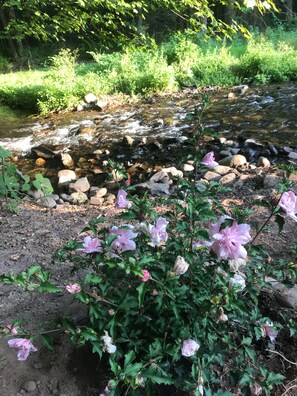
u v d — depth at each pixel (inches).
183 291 66.6
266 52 499.5
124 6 219.3
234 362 76.3
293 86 436.1
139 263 61.9
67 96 445.4
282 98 394.9
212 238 68.8
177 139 311.0
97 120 397.7
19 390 78.7
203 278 70.6
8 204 171.2
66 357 83.0
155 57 488.4
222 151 268.7
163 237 69.8
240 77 482.0
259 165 236.2
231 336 78.4
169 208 152.0
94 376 80.0
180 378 70.4
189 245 75.2
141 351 71.6
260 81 463.8
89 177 267.0
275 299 90.7
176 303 66.3
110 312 66.9
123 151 306.3
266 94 414.9
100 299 68.3
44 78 514.3
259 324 74.5
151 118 382.3
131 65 485.7
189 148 79.7
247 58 490.9
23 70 745.6
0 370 82.0
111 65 516.7
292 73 465.7
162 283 64.0
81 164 291.3
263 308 89.8
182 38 524.4
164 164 270.1
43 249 131.4
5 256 127.9
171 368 72.8
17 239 140.5
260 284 77.9
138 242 74.3
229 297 63.5
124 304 67.3
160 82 468.1
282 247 116.8
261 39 584.1
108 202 211.0
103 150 312.8
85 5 227.6
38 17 255.8
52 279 110.7
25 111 462.6
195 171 77.5
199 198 75.9
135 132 350.0
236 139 296.7
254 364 77.9
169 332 71.1
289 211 67.7
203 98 74.8
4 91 499.8
